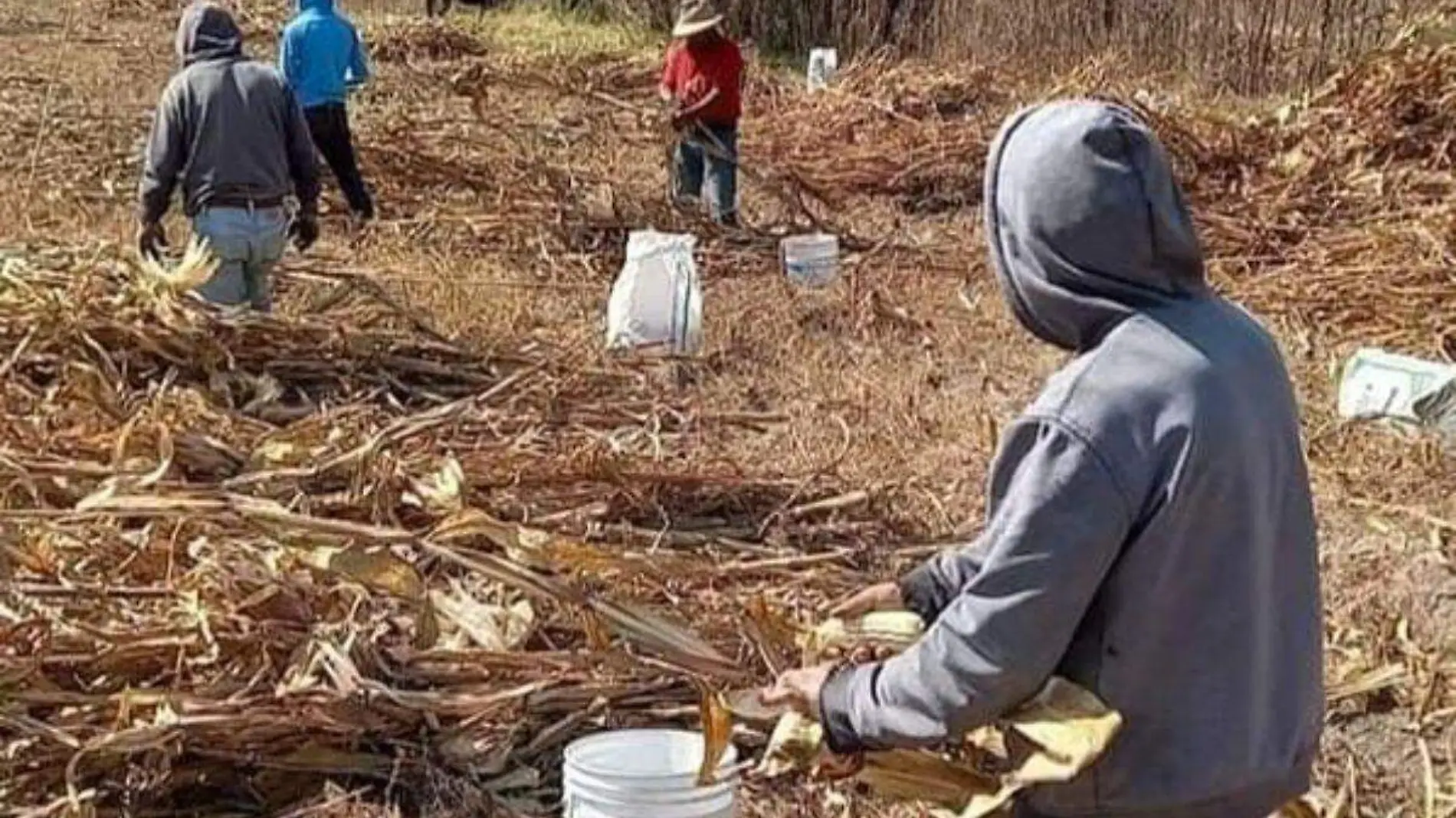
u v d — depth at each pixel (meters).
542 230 10.79
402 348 7.85
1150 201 2.51
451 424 6.84
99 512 5.32
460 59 18.30
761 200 12.59
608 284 9.88
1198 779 2.53
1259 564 2.54
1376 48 14.66
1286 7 16.48
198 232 7.66
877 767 2.86
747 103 15.70
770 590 5.76
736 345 8.73
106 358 7.10
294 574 5.06
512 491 6.35
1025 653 2.46
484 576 5.19
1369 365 7.97
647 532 6.22
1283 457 2.58
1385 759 5.18
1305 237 11.20
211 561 5.06
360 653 4.78
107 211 10.60
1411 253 10.33
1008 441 2.52
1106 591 2.51
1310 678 2.66
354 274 8.91
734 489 6.60
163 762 4.50
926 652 2.54
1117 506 2.43
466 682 4.87
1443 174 12.05
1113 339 2.51
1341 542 6.64
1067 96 15.06
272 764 4.61
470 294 9.24
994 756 2.83
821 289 9.95
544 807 4.59
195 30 7.65
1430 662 5.57
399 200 11.43
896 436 7.55
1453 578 6.31
